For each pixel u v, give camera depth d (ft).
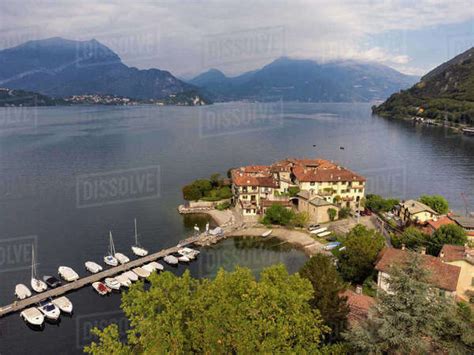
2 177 556.92
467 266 220.23
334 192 443.73
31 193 489.26
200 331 125.90
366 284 247.09
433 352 124.47
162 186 533.96
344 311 170.30
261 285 130.62
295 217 385.29
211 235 363.76
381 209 420.36
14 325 236.22
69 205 448.24
